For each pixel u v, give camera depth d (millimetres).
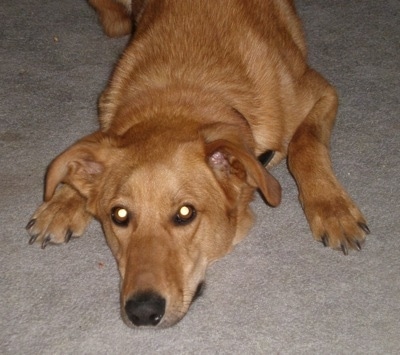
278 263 1129
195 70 1132
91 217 1190
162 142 1031
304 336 1043
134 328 1024
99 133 1067
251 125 1121
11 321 1083
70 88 1436
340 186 1155
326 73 1426
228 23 1175
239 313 1075
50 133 1350
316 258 1130
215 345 1043
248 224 1124
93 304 1099
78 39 1548
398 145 1285
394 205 1191
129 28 1532
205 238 1033
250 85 1139
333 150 1280
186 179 1011
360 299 1077
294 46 1257
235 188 1052
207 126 1041
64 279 1130
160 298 980
